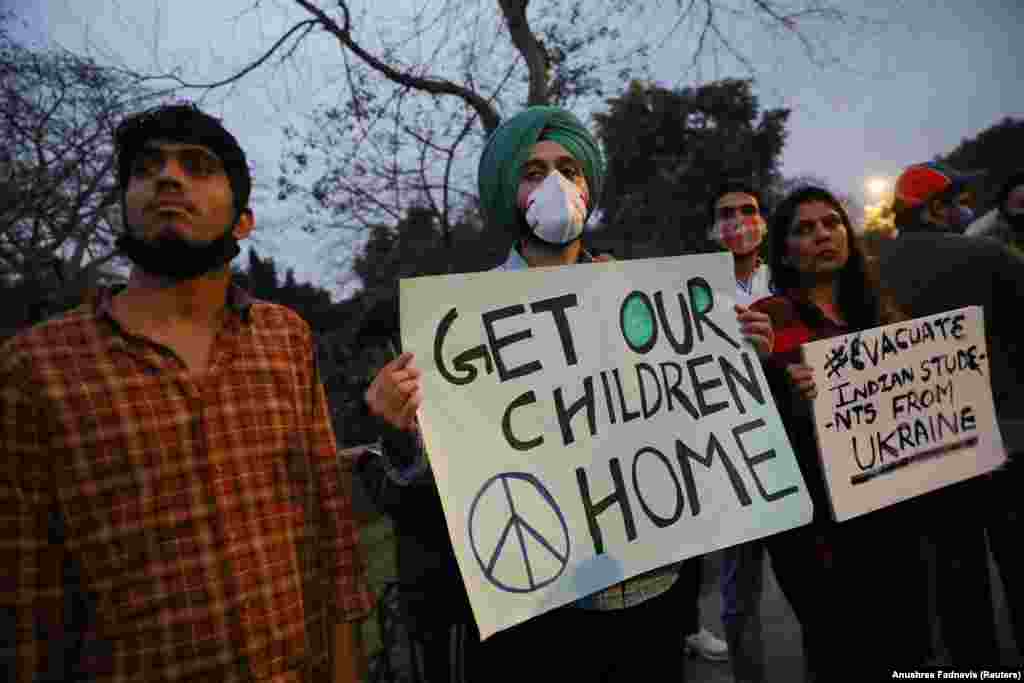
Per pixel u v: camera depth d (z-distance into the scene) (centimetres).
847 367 202
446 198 723
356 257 747
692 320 173
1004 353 243
